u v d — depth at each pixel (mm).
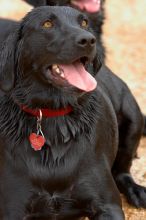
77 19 6301
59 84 5984
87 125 6523
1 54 6379
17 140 6383
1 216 6535
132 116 8305
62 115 6375
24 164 6379
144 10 18078
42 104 6293
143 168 8703
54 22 6156
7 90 6328
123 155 8234
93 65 6629
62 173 6391
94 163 6555
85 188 6504
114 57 13898
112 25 16469
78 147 6445
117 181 8164
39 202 6488
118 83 8367
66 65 5992
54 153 6367
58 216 6656
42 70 6105
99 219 6535
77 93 5941
